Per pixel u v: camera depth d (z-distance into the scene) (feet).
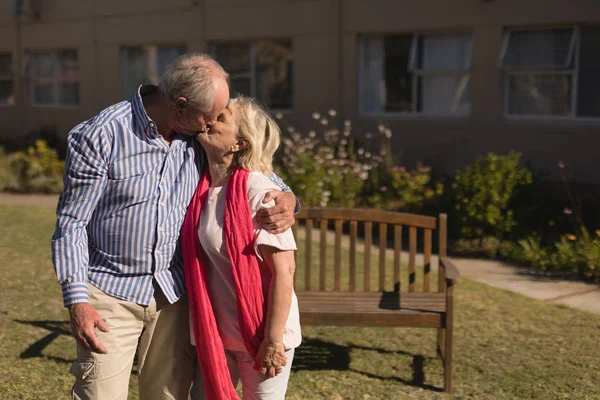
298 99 39.73
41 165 40.45
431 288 20.44
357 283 20.61
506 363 14.33
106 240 8.49
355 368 14.01
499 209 25.88
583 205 28.30
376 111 37.55
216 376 8.49
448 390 12.87
